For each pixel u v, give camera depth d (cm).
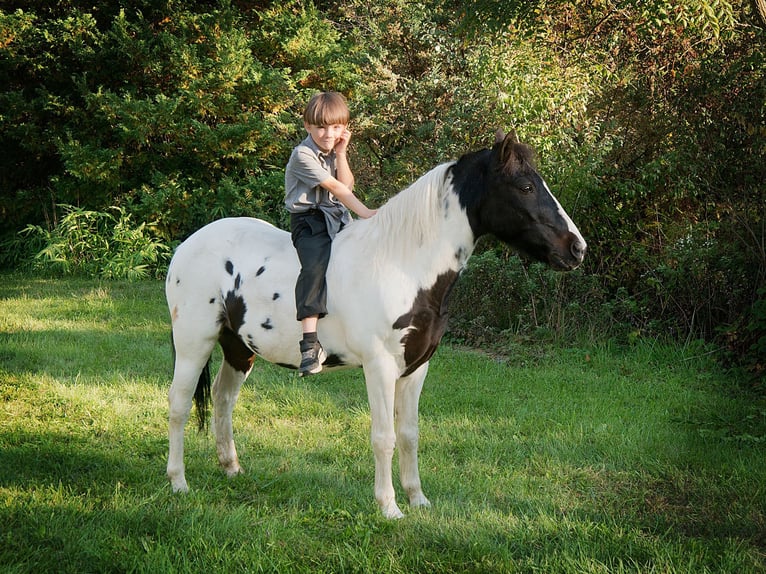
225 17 1384
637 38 842
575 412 573
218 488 420
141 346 768
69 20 1332
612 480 444
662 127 799
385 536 360
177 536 353
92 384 627
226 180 1311
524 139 840
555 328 803
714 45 769
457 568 329
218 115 1362
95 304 986
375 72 1173
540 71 845
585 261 851
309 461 472
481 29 844
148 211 1294
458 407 595
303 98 1416
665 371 687
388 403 363
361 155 1137
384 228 359
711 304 755
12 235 1396
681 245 782
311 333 360
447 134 986
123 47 1321
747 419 539
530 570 329
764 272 698
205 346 407
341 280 362
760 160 699
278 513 385
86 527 358
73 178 1364
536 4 780
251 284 389
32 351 723
